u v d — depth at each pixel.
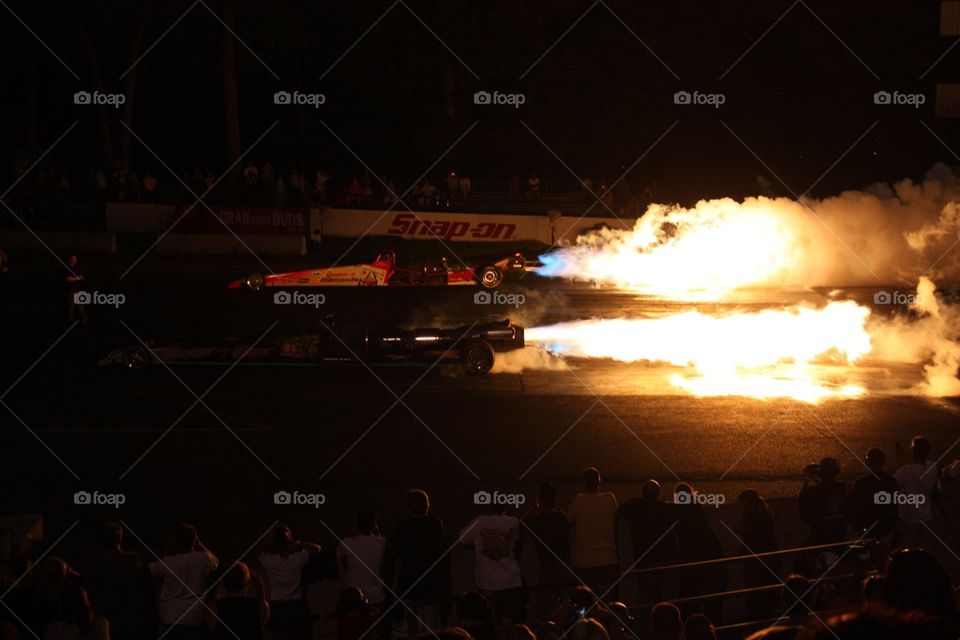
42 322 21.73
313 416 14.64
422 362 17.42
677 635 5.07
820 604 6.27
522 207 39.25
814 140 43.78
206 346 17.42
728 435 13.68
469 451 12.93
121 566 6.89
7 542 8.54
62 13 38.38
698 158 43.78
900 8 42.12
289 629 7.20
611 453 12.84
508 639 5.42
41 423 14.16
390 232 35.31
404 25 40.56
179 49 40.69
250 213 33.25
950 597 2.56
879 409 15.18
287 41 40.94
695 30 42.06
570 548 8.05
